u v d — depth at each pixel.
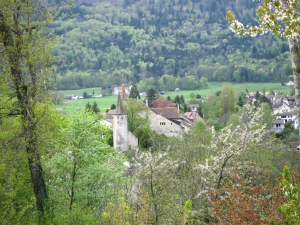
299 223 6.95
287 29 6.66
